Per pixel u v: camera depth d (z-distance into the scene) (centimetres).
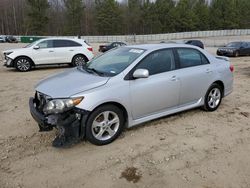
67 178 337
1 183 329
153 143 425
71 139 383
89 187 321
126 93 420
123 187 321
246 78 1024
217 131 474
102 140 412
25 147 415
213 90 567
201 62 543
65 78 444
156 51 470
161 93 465
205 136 453
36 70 1245
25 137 451
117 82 416
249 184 326
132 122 445
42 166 363
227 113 568
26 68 1217
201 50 552
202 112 569
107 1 7944
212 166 363
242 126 499
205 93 548
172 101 489
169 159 379
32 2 7181
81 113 383
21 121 526
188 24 8388
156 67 466
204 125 499
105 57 509
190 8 9019
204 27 8688
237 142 433
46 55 1247
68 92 386
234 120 528
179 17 8350
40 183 329
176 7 8431
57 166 362
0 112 584
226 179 335
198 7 8738
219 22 8725
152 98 455
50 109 378
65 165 365
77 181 332
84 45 1338
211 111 575
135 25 8781
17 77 1043
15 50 1204
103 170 353
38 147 414
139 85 435
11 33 8794
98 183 328
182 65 504
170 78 474
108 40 6656
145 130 471
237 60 1936
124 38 6681
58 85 416
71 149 405
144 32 8762
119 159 379
